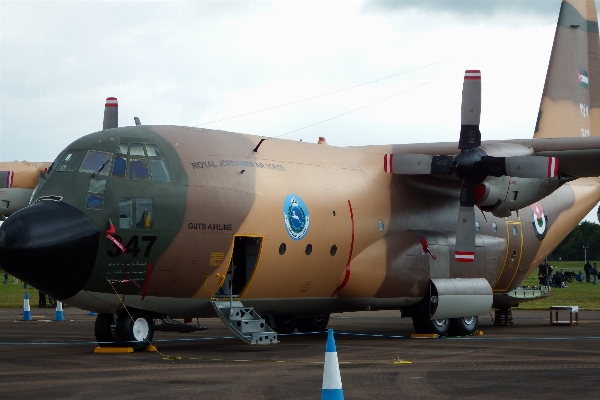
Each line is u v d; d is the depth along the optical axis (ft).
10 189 69.36
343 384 37.63
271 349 54.80
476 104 63.57
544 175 60.75
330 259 62.54
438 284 67.00
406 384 37.63
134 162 52.29
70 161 52.06
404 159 65.00
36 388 36.32
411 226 68.64
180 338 65.67
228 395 34.53
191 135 57.11
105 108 64.54
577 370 42.45
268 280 58.34
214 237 54.19
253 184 57.11
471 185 63.62
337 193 63.52
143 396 34.22
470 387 36.68
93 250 49.47
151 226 51.49
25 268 47.73
